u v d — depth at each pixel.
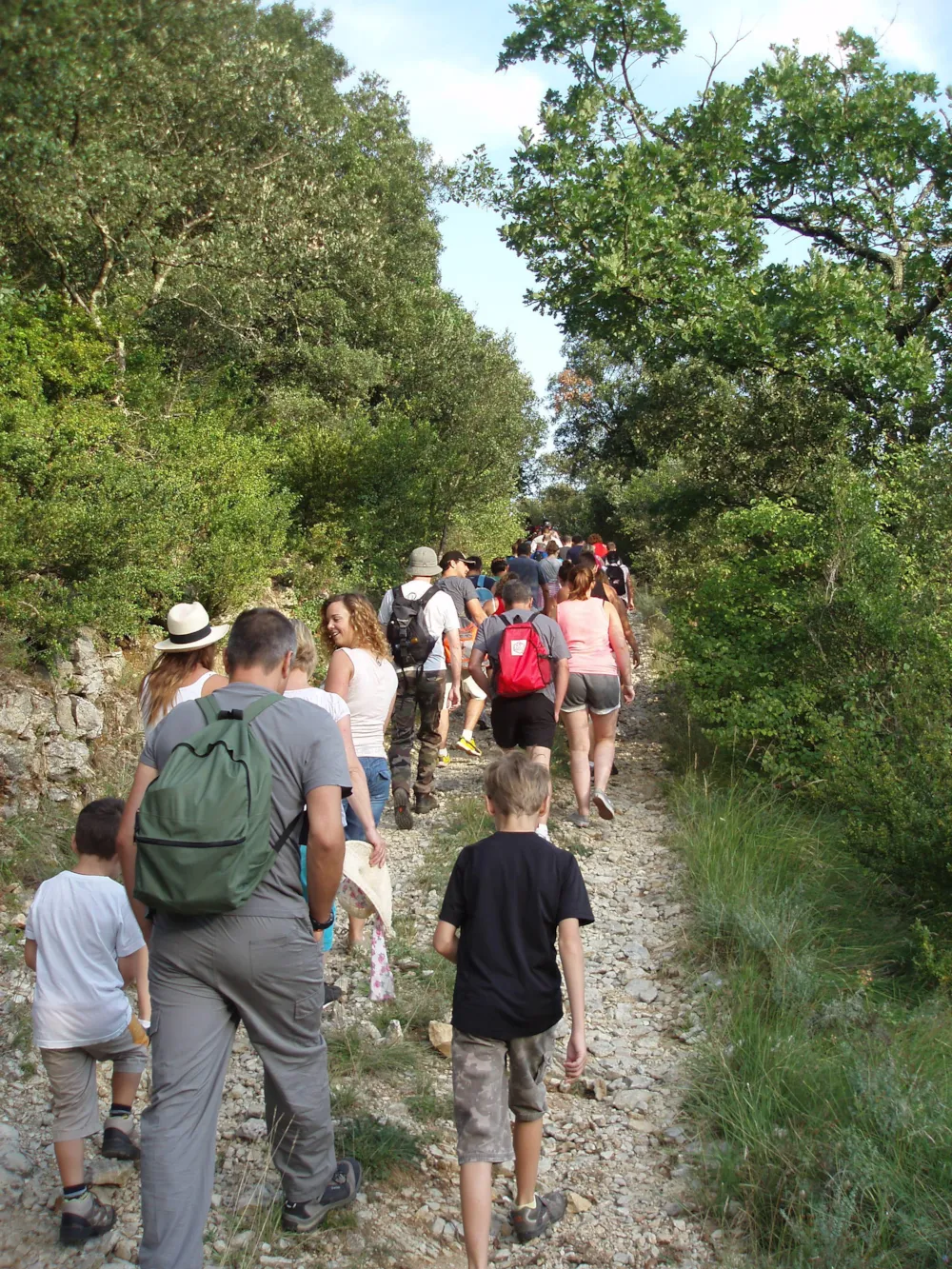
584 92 11.55
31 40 3.44
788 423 14.00
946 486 8.94
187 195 11.14
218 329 15.16
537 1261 3.41
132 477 8.07
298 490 14.12
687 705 10.70
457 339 22.39
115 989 3.41
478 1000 3.28
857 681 7.93
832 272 10.39
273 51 9.29
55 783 6.71
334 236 14.85
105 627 7.42
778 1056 4.36
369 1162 3.77
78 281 11.51
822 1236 3.34
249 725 3.11
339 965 5.46
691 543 15.55
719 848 6.74
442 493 16.47
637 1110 4.32
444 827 7.87
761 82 11.76
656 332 10.86
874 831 6.12
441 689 8.16
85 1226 3.27
